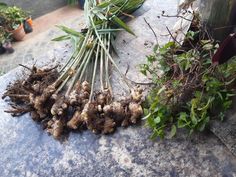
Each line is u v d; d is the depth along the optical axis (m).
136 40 0.74
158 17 0.79
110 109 0.57
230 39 0.45
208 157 0.51
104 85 0.64
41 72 0.66
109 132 0.57
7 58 1.52
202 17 0.59
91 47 0.69
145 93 0.61
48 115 0.62
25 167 0.56
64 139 0.58
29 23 1.62
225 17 0.56
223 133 0.52
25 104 0.65
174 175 0.50
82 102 0.59
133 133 0.57
